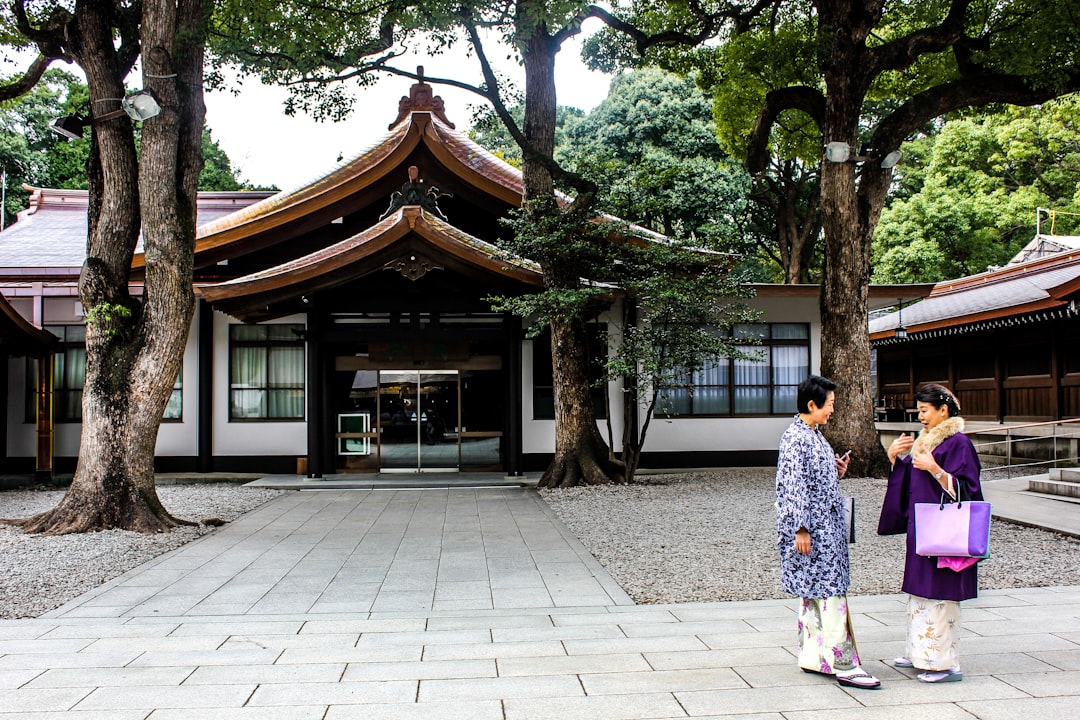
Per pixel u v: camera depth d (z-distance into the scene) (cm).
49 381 1380
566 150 2659
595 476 1242
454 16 950
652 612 543
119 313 918
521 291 1326
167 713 347
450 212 1539
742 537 814
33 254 1525
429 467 1490
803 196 2527
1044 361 1758
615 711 348
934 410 393
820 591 380
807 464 384
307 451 1415
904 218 2562
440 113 1570
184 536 863
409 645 460
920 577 380
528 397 1508
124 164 946
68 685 387
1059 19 1169
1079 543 752
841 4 1205
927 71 1502
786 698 362
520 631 492
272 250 1513
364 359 1432
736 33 1424
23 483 1363
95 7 923
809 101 1420
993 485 1157
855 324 1267
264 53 1016
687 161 2400
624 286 1192
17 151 2831
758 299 1562
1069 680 381
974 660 414
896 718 336
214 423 1498
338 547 802
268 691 377
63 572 686
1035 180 2647
